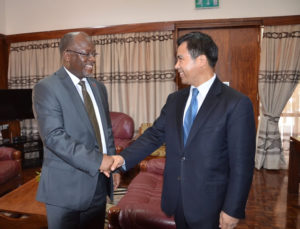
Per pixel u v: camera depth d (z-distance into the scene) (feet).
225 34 13.24
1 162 9.67
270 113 12.69
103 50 13.98
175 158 4.02
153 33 13.38
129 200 6.43
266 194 9.82
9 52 15.29
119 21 13.83
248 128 3.59
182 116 4.12
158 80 13.52
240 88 13.39
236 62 13.29
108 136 5.00
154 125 5.04
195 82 3.99
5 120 13.20
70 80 4.50
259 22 12.53
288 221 7.81
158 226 5.08
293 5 12.25
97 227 5.01
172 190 4.05
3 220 5.91
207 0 12.84
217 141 3.68
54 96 4.23
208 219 3.73
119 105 14.15
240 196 3.53
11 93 13.32
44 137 4.20
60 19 14.47
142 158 4.93
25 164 13.65
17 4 14.98
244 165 3.55
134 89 13.84
